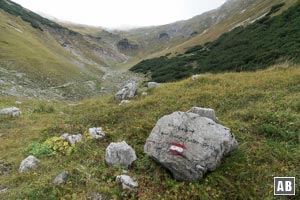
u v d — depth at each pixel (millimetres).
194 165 7301
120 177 7582
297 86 13711
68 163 9305
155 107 14797
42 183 7809
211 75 20422
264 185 6945
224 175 7430
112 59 141375
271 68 20328
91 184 7520
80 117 15711
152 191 7234
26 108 21016
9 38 51750
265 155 8078
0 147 11852
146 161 8484
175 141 7973
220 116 12125
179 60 67938
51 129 13539
